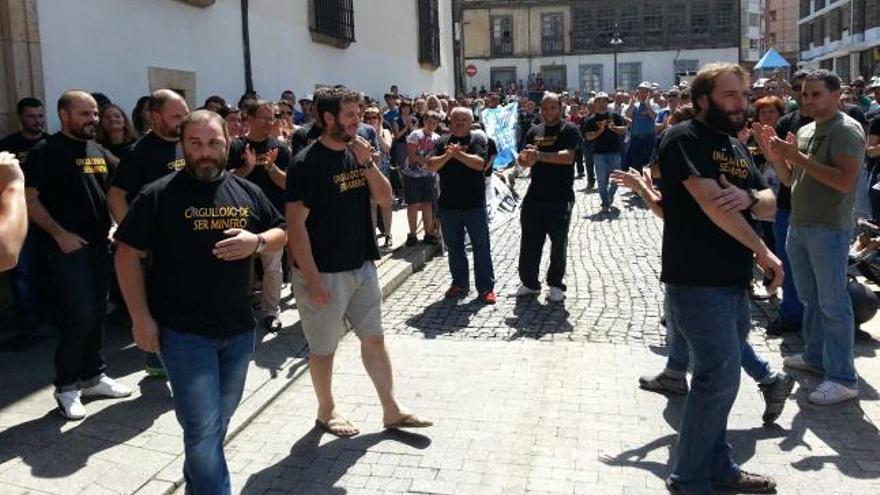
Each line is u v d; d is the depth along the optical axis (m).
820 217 4.70
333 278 4.26
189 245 3.20
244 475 4.06
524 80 48.28
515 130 16.33
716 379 3.50
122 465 4.00
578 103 22.06
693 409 3.59
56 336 6.07
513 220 11.77
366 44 15.39
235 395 3.44
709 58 47.09
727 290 3.48
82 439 4.28
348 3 14.18
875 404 4.71
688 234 3.46
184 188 3.25
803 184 4.80
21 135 5.75
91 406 4.72
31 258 5.98
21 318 6.00
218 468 3.25
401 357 5.80
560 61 47.91
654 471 4.00
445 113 13.59
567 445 4.31
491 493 3.84
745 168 3.50
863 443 4.24
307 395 5.11
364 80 15.29
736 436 4.36
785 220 5.86
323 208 4.17
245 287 3.38
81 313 4.54
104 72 7.41
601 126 12.23
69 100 4.65
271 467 4.14
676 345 4.89
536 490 3.85
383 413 4.57
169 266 3.22
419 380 5.32
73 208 4.63
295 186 4.11
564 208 7.14
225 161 3.31
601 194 12.52
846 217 4.67
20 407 4.71
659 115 15.53
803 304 5.39
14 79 6.27
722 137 3.45
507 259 9.25
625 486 3.86
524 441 4.38
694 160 3.35
